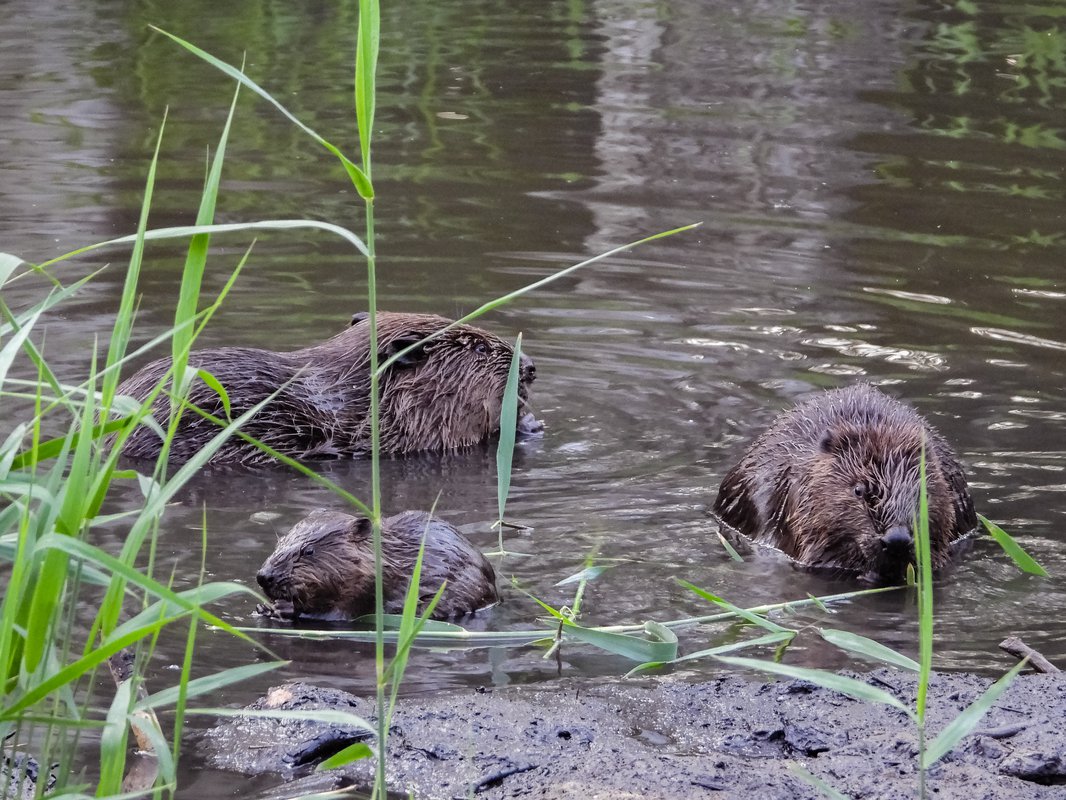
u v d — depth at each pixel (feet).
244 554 28.17
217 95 67.26
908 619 25.79
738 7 89.04
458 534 27.20
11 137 59.31
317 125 63.16
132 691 15.11
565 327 42.98
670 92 69.67
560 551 28.84
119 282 44.98
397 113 65.67
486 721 20.58
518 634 24.56
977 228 51.72
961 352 40.65
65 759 15.31
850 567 28.99
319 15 85.56
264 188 54.44
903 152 60.54
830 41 80.18
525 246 49.11
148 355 38.86
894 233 51.16
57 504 14.46
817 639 24.76
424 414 36.78
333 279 46.01
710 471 33.47
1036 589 27.14
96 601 25.08
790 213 53.16
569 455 34.55
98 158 57.16
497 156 59.41
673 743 20.42
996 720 20.71
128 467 33.81
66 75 69.51
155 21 82.17
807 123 64.54
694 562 28.60
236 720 20.75
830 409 32.14
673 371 39.83
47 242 47.37
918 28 82.94
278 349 39.70
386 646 24.34
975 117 65.46
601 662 23.61
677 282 46.70
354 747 16.53
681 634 24.97
